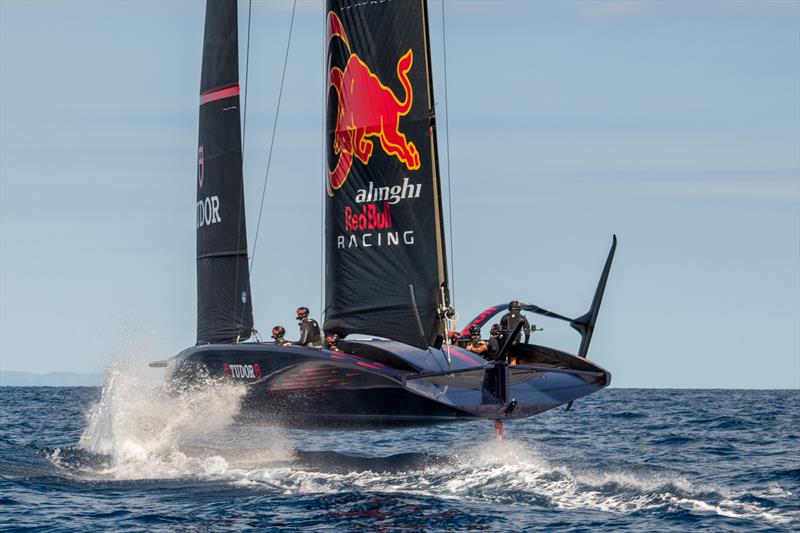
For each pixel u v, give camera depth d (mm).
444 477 52531
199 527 42281
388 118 58688
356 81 59750
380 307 58250
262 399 60344
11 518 43906
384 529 41688
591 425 106812
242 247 72438
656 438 87438
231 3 73500
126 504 47031
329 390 56125
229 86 73250
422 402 53125
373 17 59312
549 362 59719
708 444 80812
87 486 52031
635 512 44344
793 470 60344
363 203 59250
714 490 48562
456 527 41906
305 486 51062
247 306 72188
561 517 43438
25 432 87875
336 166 60438
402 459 60656
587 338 58844
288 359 57344
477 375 55719
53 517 44156
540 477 51625
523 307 60562
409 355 55844
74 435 85188
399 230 58125
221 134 73625
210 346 63625
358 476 53625
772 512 44094
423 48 58125
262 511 45188
